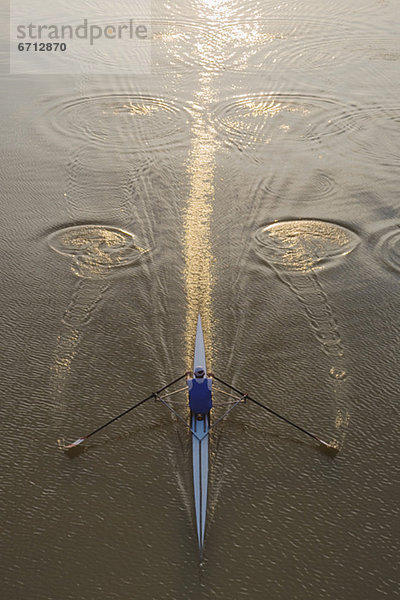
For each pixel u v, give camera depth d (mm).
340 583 14594
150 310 22828
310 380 20000
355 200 29531
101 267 24984
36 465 17375
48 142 34562
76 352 21062
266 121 37094
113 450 17844
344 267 25000
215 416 18797
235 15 51969
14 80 41688
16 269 24750
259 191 30250
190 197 29781
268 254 25797
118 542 15484
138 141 34906
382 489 16734
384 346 21250
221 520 16000
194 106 38719
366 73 42562
